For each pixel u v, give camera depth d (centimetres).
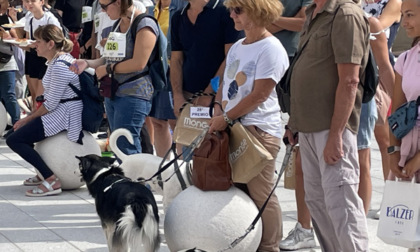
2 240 607
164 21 809
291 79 489
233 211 516
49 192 747
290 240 586
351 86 457
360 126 586
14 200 732
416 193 440
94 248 588
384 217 449
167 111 759
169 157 640
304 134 490
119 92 686
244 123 524
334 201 477
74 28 1136
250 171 505
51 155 747
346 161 474
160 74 693
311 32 479
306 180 503
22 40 974
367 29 468
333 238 509
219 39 610
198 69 623
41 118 745
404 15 441
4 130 1032
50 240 607
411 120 440
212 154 518
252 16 504
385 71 603
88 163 551
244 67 514
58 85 741
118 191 512
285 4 707
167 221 533
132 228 488
